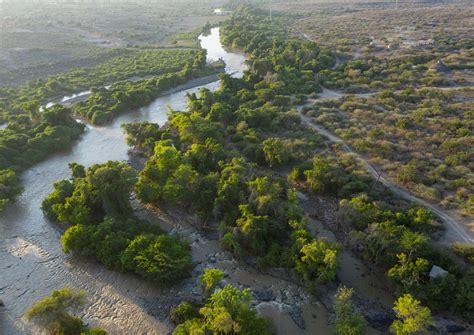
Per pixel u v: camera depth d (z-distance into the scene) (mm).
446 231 71688
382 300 62531
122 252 68938
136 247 69125
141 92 154875
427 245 65312
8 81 178750
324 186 87938
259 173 93188
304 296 63969
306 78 158750
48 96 162625
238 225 73625
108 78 183000
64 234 74500
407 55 182250
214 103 132125
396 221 72188
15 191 91562
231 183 81438
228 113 124750
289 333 58000
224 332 52188
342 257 71250
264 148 98312
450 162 92438
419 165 91250
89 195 82250
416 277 59312
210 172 89625
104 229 73562
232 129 118250
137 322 60031
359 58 189250
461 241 68812
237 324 51750
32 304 64125
